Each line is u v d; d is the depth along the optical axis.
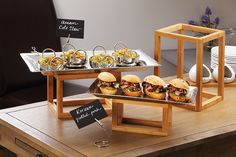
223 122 1.75
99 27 3.04
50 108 1.85
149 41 3.20
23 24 2.74
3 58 2.64
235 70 2.18
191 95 1.64
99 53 1.89
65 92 2.67
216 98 1.93
